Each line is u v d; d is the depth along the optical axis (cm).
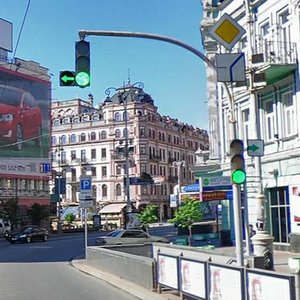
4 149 7525
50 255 3152
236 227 1196
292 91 2464
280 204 2573
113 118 10631
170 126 11456
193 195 3197
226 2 3095
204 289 1055
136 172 10281
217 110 3325
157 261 1360
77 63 1320
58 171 10756
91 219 7975
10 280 1803
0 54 7650
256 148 1605
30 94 8031
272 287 800
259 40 2673
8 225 6444
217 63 1262
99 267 2064
